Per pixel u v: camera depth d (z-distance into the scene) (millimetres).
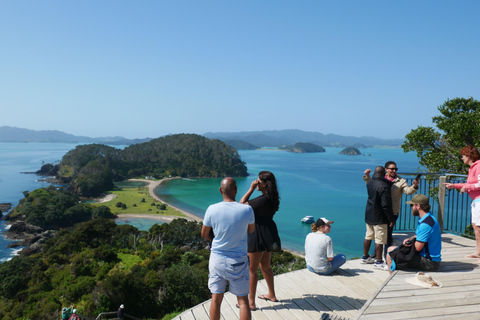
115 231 67812
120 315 15719
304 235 77812
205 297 31750
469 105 19531
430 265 4414
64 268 47500
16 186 184375
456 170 18109
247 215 3205
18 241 81000
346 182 191500
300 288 4887
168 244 68125
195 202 130750
